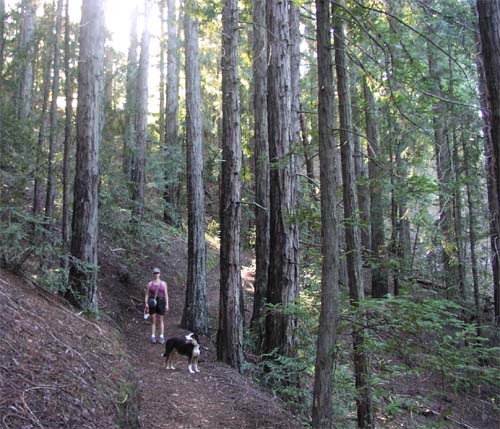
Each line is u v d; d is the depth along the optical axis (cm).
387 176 717
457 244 1377
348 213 676
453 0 903
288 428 708
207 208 2486
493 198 974
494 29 437
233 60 1008
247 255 2261
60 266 906
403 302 518
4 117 874
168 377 838
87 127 916
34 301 648
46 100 1164
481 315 1322
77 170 913
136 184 1499
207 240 2158
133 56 2216
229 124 1000
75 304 859
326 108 536
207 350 1130
